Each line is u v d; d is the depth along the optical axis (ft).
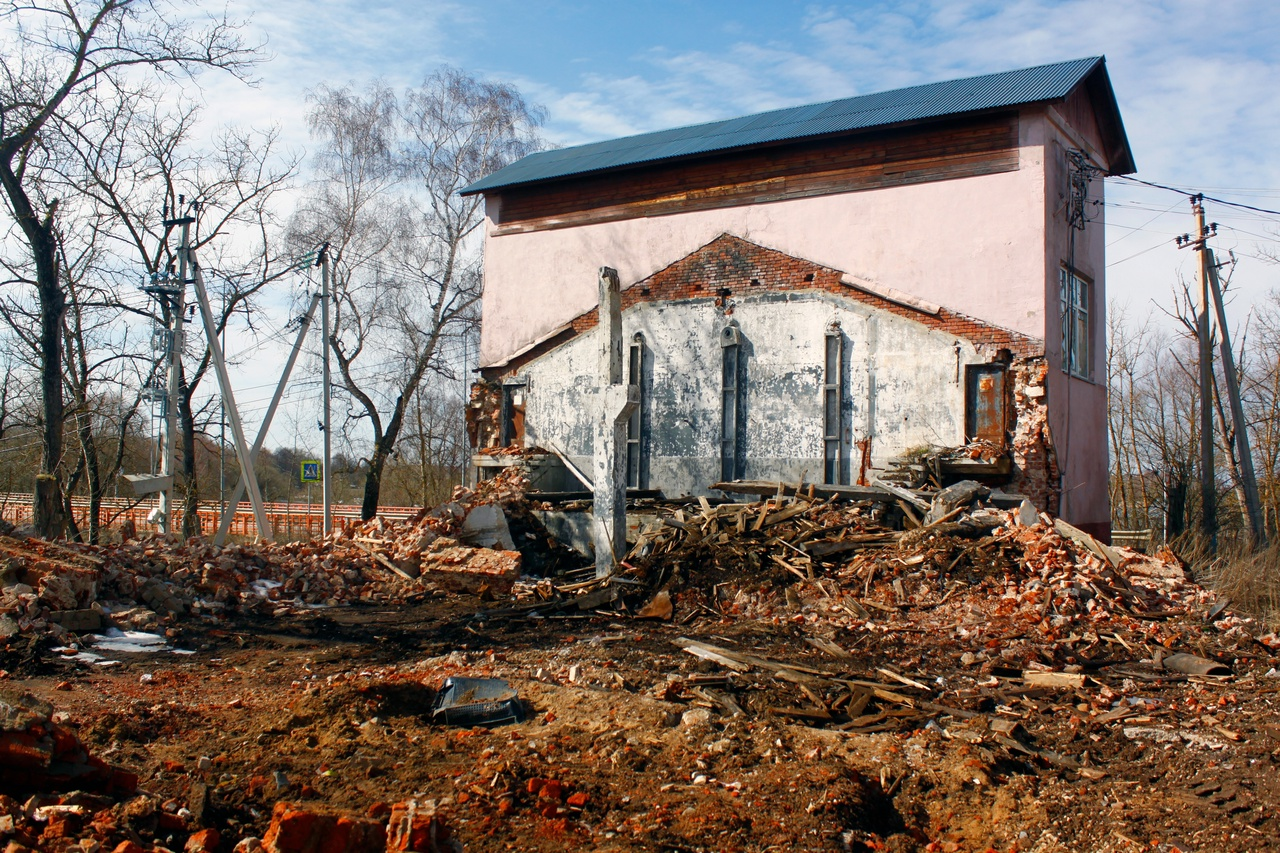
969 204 59.77
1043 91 58.23
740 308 68.44
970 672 32.53
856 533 47.75
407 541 55.77
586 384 75.72
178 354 61.77
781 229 67.15
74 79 67.26
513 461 73.77
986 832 20.34
